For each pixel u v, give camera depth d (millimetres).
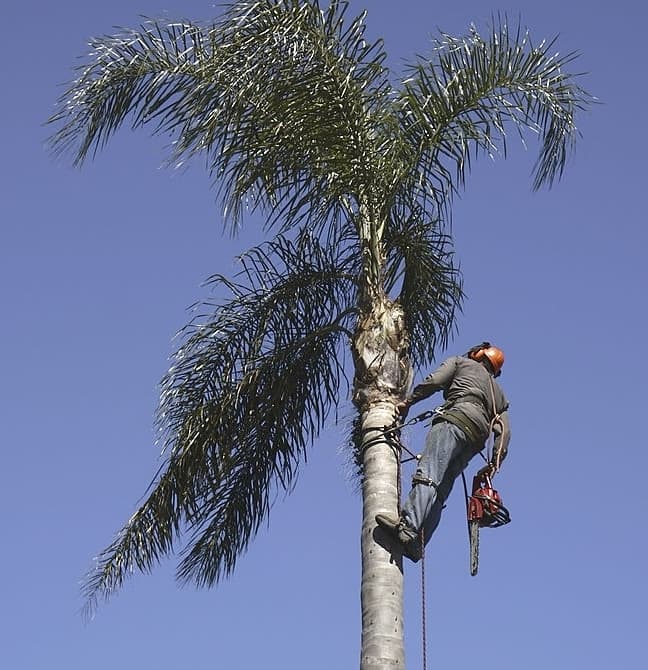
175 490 19375
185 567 19953
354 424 19562
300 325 19547
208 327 19391
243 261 19281
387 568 16234
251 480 19812
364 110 18656
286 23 18281
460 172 18500
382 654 15812
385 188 18594
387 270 19016
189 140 18547
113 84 19297
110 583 19516
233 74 18562
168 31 19188
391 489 16781
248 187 18391
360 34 18375
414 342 19906
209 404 19234
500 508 16547
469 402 16719
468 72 18469
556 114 18656
